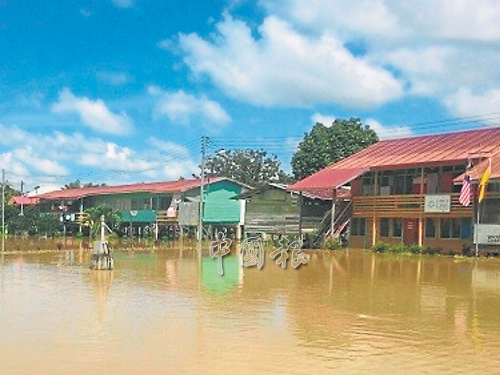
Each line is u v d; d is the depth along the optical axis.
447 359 11.61
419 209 38.03
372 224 41.66
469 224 36.69
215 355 11.62
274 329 13.98
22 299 18.03
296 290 20.56
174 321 14.73
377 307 17.22
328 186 40.03
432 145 41.75
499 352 12.16
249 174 74.94
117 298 18.31
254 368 10.84
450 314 16.23
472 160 35.62
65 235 58.53
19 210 65.81
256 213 47.19
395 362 11.35
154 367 10.79
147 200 58.94
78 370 10.55
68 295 18.91
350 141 58.00
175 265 30.31
